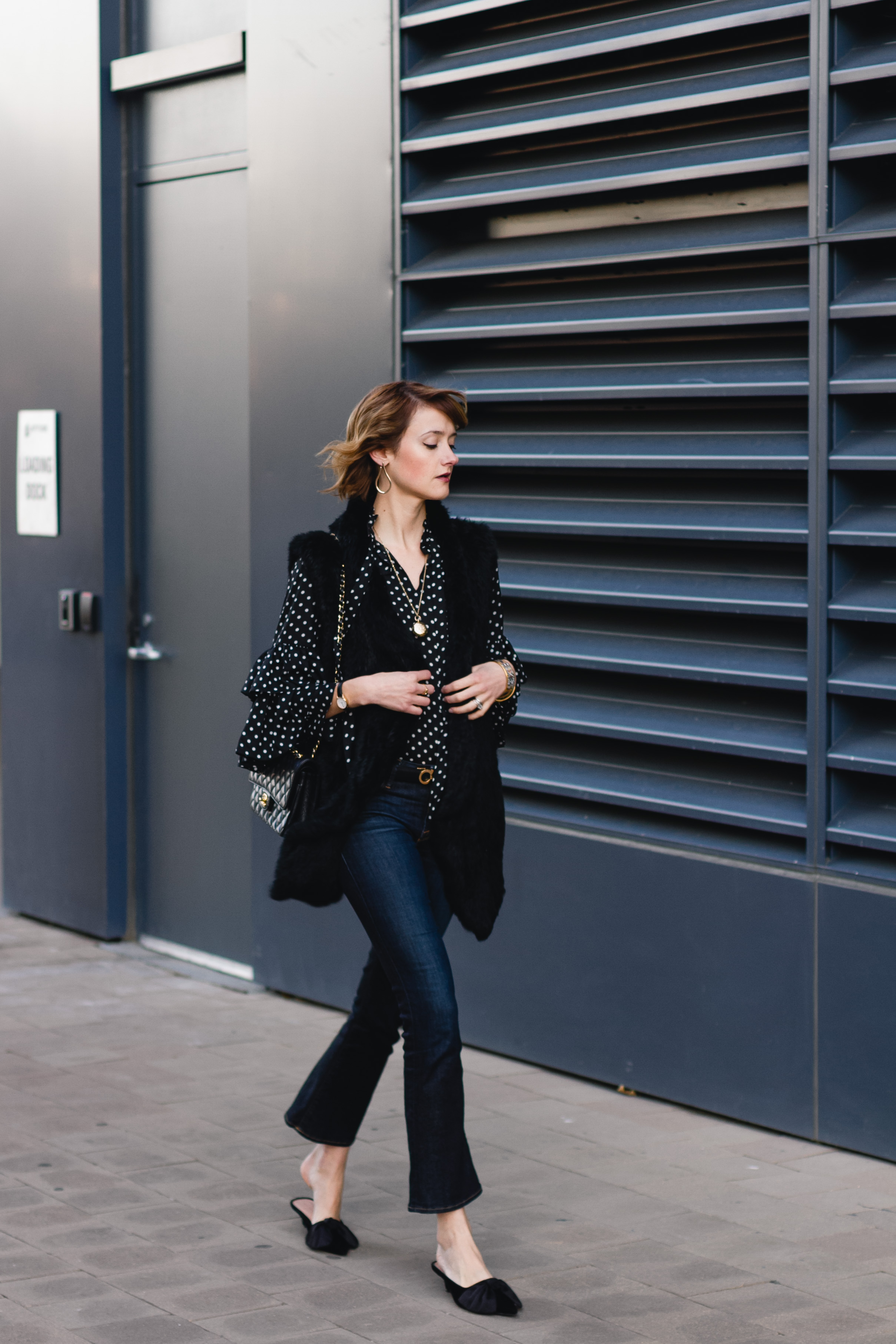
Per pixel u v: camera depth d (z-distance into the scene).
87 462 8.52
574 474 6.26
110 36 8.29
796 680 5.47
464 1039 6.68
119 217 8.41
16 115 8.82
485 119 6.41
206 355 8.00
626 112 5.86
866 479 5.39
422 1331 4.11
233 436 7.86
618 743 6.17
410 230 6.72
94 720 8.60
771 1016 5.55
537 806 6.37
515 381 6.36
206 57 7.68
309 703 4.30
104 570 8.47
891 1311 4.21
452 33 6.60
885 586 5.29
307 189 7.13
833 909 5.34
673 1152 5.43
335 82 6.95
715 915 5.70
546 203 6.30
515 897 6.41
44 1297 4.30
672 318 5.77
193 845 8.25
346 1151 4.71
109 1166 5.30
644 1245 4.66
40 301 8.77
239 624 7.88
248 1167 5.30
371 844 4.34
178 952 8.37
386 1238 4.73
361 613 4.35
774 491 5.65
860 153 5.17
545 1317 4.19
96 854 8.66
